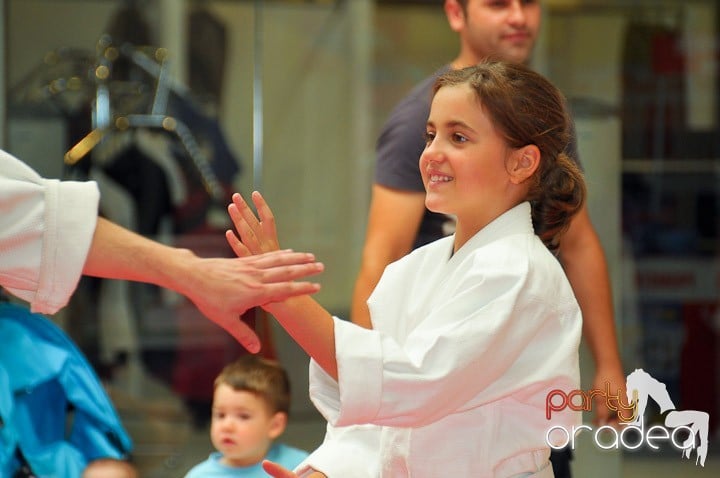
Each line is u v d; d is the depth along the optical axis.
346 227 10.45
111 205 10.31
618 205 9.51
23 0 10.17
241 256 3.78
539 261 3.85
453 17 6.02
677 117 10.38
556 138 4.11
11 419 5.93
